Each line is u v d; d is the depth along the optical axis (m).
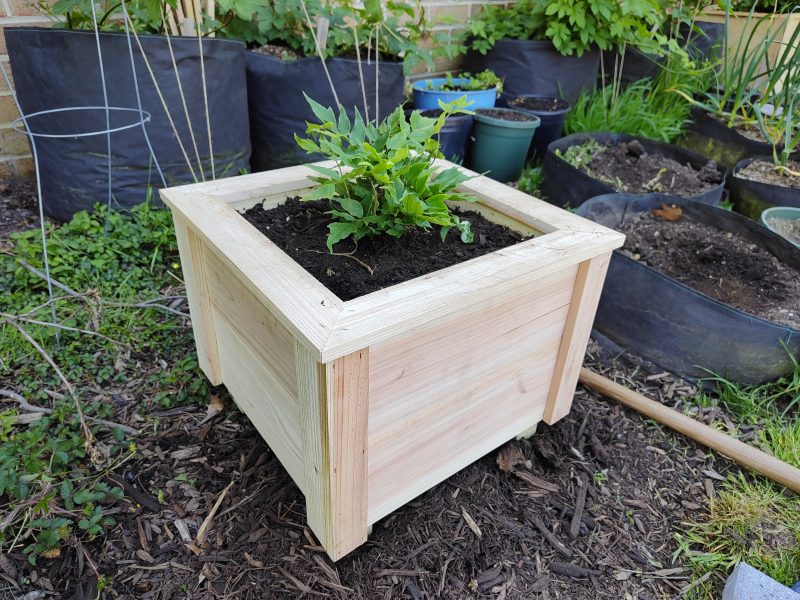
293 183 1.29
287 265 0.91
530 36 3.00
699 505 1.25
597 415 1.46
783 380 1.49
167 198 1.16
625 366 1.64
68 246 1.72
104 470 1.19
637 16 2.82
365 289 0.96
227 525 1.12
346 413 0.83
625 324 1.65
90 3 1.66
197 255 1.17
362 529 1.02
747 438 1.42
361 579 1.04
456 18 3.01
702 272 1.77
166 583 1.01
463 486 1.23
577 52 2.87
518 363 1.12
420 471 1.07
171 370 1.47
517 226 1.24
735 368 1.51
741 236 1.92
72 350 1.47
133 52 1.69
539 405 1.29
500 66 2.97
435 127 1.11
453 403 1.03
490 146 2.54
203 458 1.25
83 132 1.76
